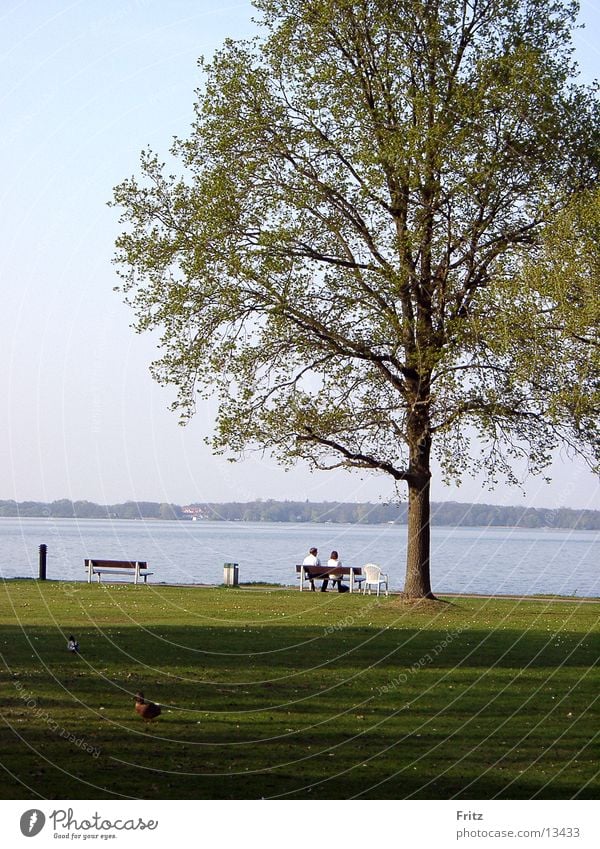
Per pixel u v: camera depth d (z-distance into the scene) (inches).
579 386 988.6
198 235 1122.7
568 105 1106.1
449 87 1101.7
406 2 1107.9
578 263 966.4
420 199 1095.0
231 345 1128.2
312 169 1147.9
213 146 1146.7
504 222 1127.0
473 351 1071.6
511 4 1133.1
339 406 1128.8
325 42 1132.5
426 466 1146.0
